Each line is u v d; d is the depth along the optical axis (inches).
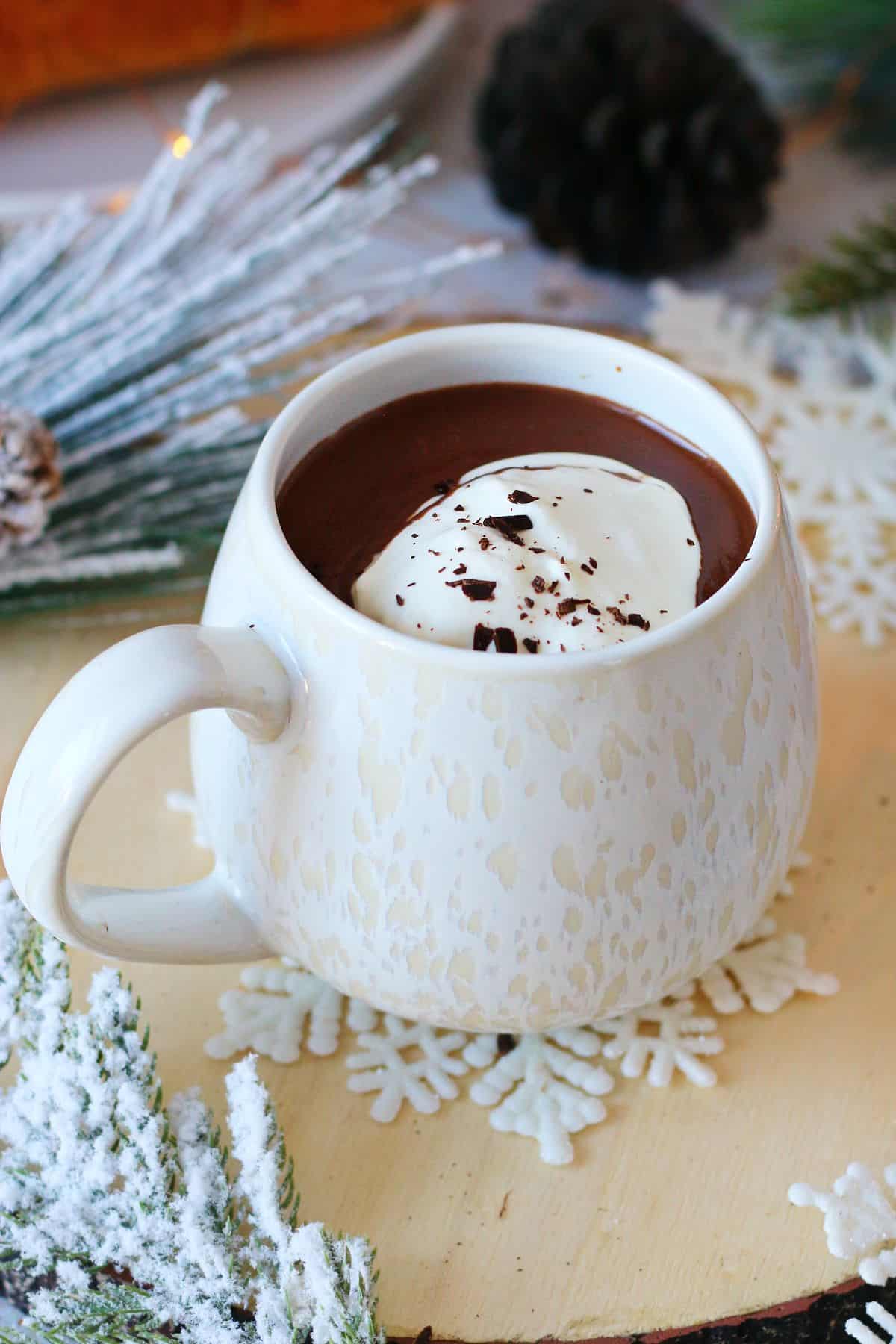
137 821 16.0
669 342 20.2
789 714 13.3
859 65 26.1
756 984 14.9
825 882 15.6
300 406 14.1
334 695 12.6
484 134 24.3
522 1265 13.5
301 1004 14.8
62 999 13.7
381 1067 14.5
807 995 14.9
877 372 20.0
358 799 12.7
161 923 13.7
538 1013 13.5
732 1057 14.5
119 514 18.1
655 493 14.0
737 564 13.6
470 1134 14.1
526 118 22.9
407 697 12.4
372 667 12.4
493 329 14.8
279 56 27.0
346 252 19.1
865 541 18.1
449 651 12.2
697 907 13.3
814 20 25.3
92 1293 13.0
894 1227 13.6
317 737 12.7
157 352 18.7
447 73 28.4
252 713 12.7
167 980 15.0
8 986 13.9
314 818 12.9
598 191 23.1
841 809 16.1
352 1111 14.2
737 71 23.2
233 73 26.7
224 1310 12.9
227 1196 13.2
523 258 24.5
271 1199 13.0
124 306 18.8
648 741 12.5
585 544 13.3
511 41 23.9
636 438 14.7
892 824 16.0
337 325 19.2
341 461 14.4
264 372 19.5
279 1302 12.7
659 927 13.2
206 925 13.9
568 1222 13.6
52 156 24.9
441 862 12.7
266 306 19.1
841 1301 13.3
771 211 25.4
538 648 12.8
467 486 13.9
